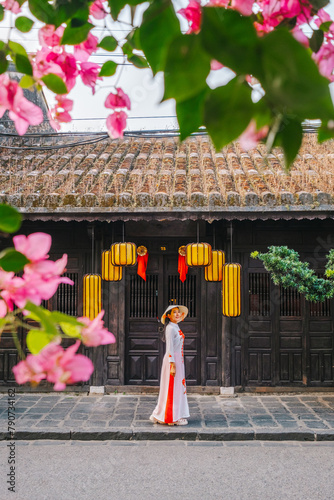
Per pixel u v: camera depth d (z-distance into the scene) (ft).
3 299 2.27
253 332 25.30
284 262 18.67
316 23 2.56
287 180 24.35
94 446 18.04
